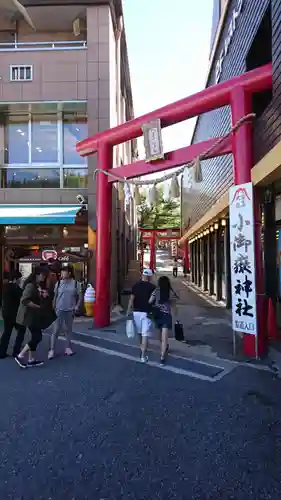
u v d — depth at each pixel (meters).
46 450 3.89
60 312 7.44
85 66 13.23
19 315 6.87
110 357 7.43
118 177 10.34
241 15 9.94
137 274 22.91
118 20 15.72
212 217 14.67
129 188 15.92
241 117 7.57
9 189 13.13
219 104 8.23
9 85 13.24
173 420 4.56
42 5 13.45
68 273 7.63
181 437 4.14
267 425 4.39
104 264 10.60
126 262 23.31
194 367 6.70
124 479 3.38
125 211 21.98
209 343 8.50
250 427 4.35
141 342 7.46
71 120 13.60
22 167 13.45
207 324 10.88
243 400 5.15
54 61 13.28
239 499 3.08
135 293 7.30
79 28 14.09
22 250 13.60
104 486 3.28
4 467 3.59
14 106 13.30
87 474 3.46
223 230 15.73
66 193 13.05
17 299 7.46
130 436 4.18
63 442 4.05
